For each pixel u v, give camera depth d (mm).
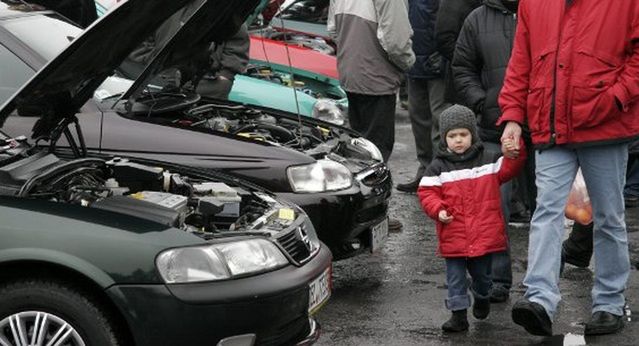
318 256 6562
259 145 8141
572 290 8461
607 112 7062
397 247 9828
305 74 14312
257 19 15023
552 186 7191
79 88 6605
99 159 6875
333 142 8922
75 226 5754
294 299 6062
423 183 7469
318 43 15820
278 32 15453
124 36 6305
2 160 6402
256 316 5852
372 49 11164
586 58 7027
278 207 6875
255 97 11734
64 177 6387
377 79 11188
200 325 5723
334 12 11336
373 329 7641
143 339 5691
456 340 7422
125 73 9891
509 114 7352
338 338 7453
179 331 5703
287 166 8039
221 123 8789
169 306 5676
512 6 8680
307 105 11836
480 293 7648
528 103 7258
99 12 12570
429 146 12016
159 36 9484
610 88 7027
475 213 7422
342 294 8469
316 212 8031
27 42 8453
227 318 5766
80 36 5812
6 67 8328
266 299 5883
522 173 10148
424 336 7504
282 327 6043
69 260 5672
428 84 11805
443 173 7449
